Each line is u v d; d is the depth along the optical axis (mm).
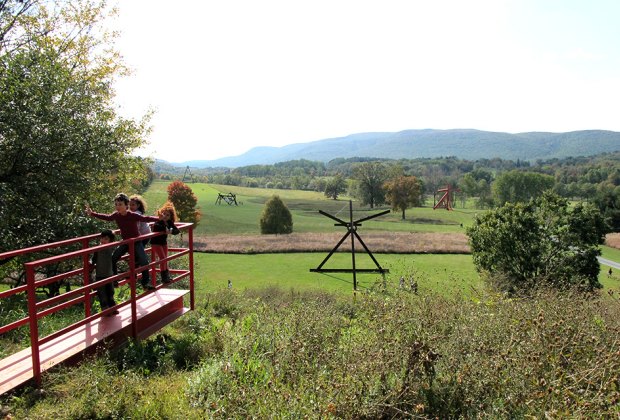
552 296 6809
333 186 128875
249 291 21844
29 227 12328
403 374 4590
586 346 4680
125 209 6988
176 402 4637
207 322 8242
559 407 3529
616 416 3457
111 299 6703
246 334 6625
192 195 60906
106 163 14172
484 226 32156
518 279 28750
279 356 5348
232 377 4973
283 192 141875
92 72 18156
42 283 5562
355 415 3850
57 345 5562
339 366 4504
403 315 5562
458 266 38938
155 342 6680
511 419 3857
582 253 29078
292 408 3949
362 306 7535
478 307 6695
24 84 12008
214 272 37750
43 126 12250
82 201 13188
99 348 5703
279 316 7379
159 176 149375
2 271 13359
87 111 14219
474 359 4477
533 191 109688
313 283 32406
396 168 110125
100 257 6617
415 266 37344
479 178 161375
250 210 94500
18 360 5215
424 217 92500
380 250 47000
